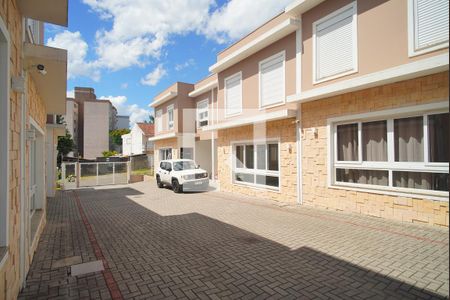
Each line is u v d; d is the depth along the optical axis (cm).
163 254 521
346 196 792
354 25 757
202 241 593
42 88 635
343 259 464
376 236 576
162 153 2312
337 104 810
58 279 423
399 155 682
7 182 305
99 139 4950
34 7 413
